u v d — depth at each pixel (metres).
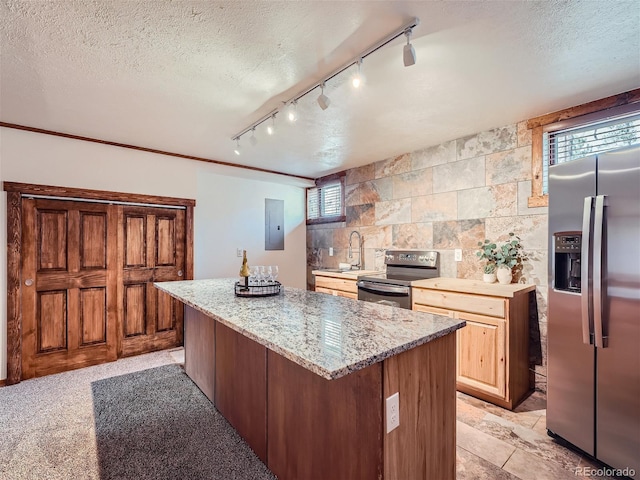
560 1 1.43
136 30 1.62
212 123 2.91
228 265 4.63
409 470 1.29
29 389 2.78
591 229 1.81
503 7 1.48
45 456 1.91
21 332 2.94
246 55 1.86
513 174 2.91
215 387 2.48
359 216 4.50
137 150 3.59
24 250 2.96
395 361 1.23
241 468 1.82
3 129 2.85
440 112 2.67
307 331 1.43
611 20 1.56
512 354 2.46
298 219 5.48
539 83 2.18
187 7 1.46
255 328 1.48
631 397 1.69
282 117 2.77
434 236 3.55
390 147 3.63
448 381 1.50
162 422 2.28
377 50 1.81
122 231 3.53
